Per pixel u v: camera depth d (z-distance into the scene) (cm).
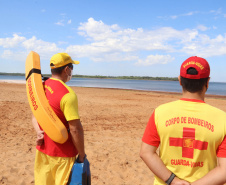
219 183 153
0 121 816
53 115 223
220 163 157
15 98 1476
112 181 414
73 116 224
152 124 170
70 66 253
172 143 163
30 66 246
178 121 162
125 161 504
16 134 687
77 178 230
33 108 229
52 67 249
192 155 159
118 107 1329
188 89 167
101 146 605
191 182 159
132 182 416
